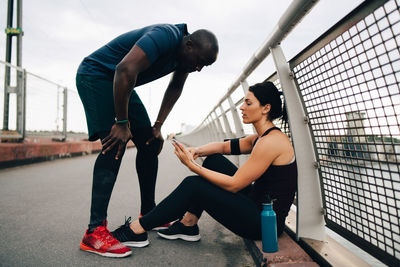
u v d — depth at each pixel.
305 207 1.47
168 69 1.66
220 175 1.44
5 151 5.67
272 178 1.41
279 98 1.49
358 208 1.20
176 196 1.51
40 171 5.28
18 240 1.73
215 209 1.47
